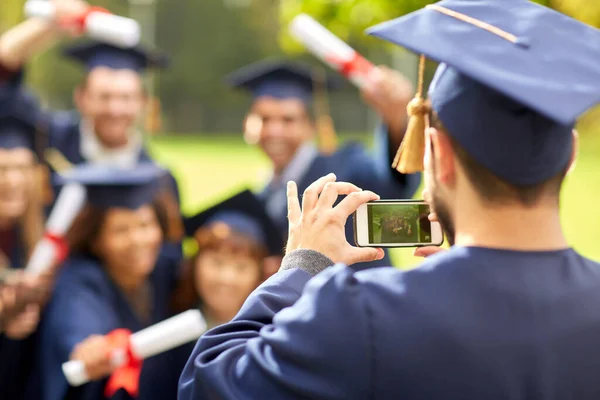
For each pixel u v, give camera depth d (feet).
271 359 4.96
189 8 193.36
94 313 13.08
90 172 13.78
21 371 14.44
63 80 174.70
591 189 79.56
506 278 4.86
